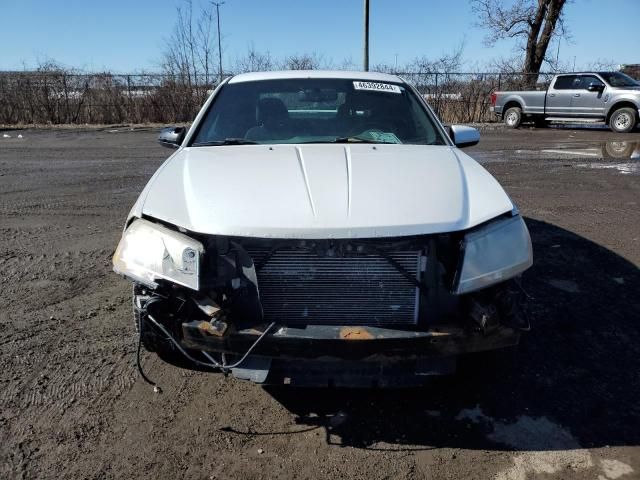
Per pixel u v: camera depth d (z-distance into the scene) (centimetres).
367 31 2041
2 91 1883
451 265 244
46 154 1139
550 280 436
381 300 246
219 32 2014
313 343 234
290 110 381
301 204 246
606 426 262
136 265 249
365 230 232
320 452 246
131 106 1970
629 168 936
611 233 559
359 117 377
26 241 531
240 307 247
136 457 241
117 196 726
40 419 263
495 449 248
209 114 381
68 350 325
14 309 379
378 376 253
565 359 320
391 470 236
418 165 295
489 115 2055
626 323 364
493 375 295
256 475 232
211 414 271
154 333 275
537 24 2284
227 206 248
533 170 918
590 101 1616
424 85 2075
